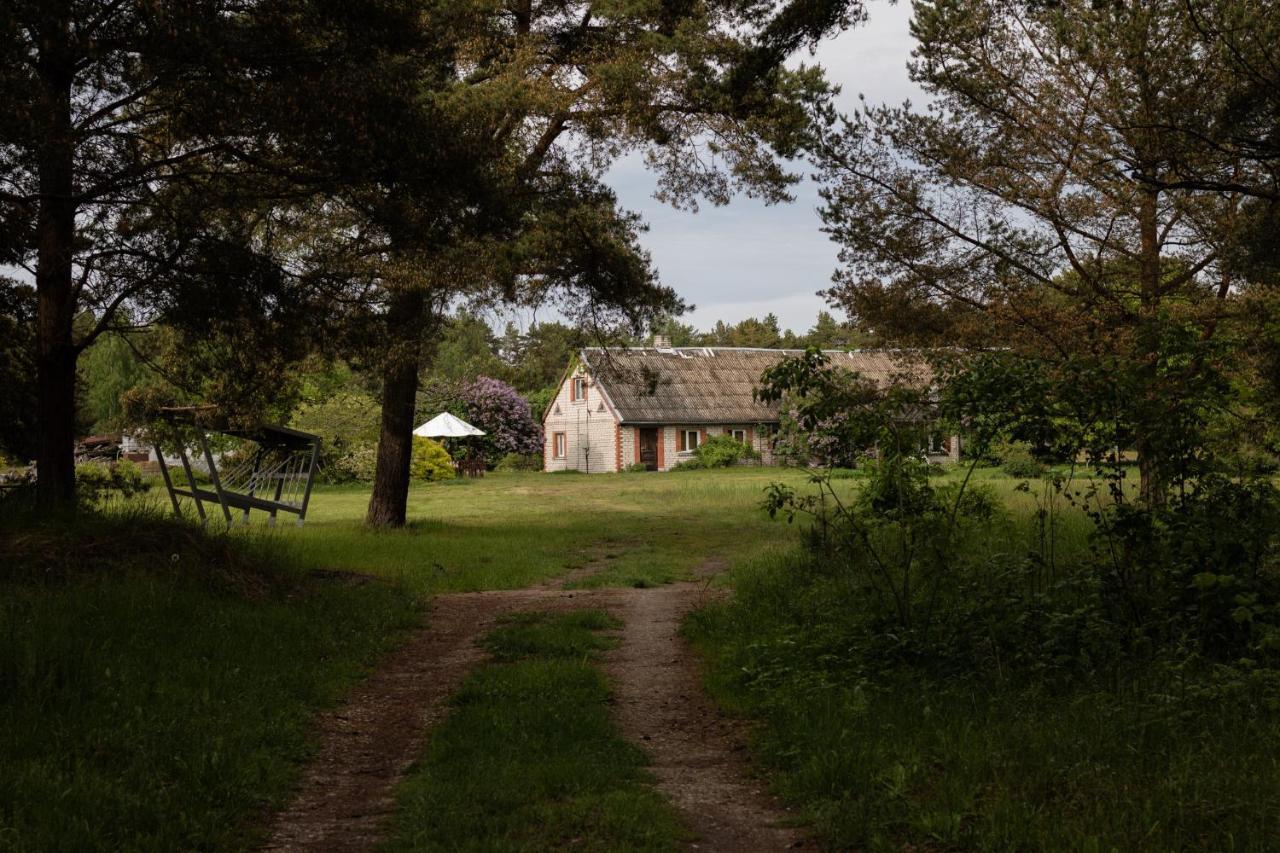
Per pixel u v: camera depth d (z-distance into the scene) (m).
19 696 6.73
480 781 5.87
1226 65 10.70
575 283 20.81
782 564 14.40
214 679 7.85
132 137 11.45
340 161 11.44
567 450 59.97
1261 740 5.69
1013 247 15.14
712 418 55.50
